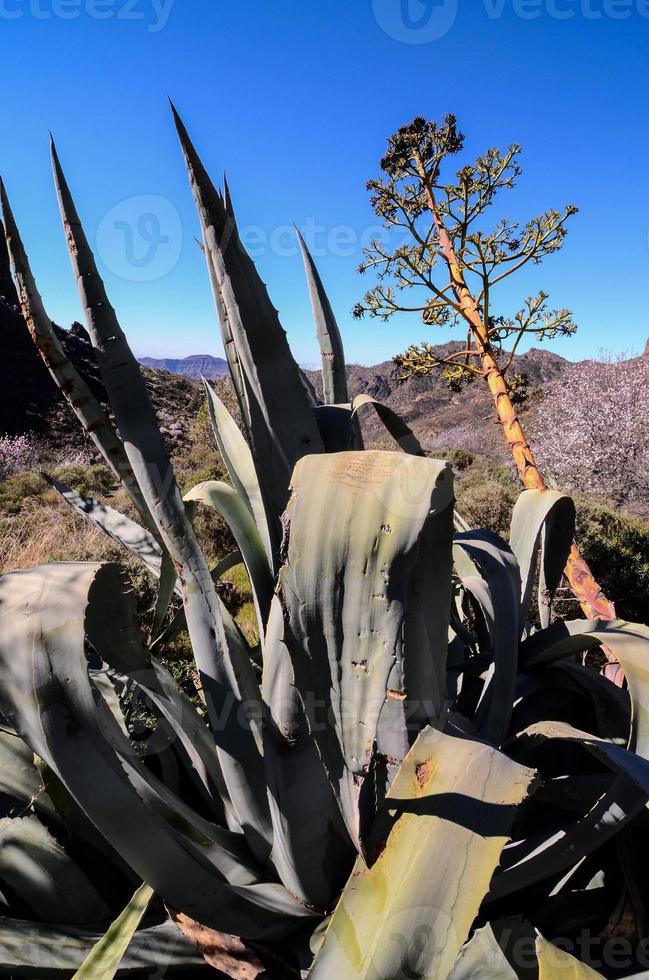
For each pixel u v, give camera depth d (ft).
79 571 3.63
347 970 2.82
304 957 3.86
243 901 3.82
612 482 38.29
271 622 3.91
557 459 40.19
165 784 5.35
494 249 11.59
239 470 4.74
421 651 3.56
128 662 4.34
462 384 12.79
